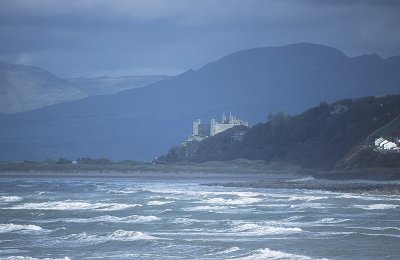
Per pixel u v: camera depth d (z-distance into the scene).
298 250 181.50
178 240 198.12
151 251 180.50
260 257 169.25
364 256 172.12
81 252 179.75
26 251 181.75
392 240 197.88
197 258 169.50
